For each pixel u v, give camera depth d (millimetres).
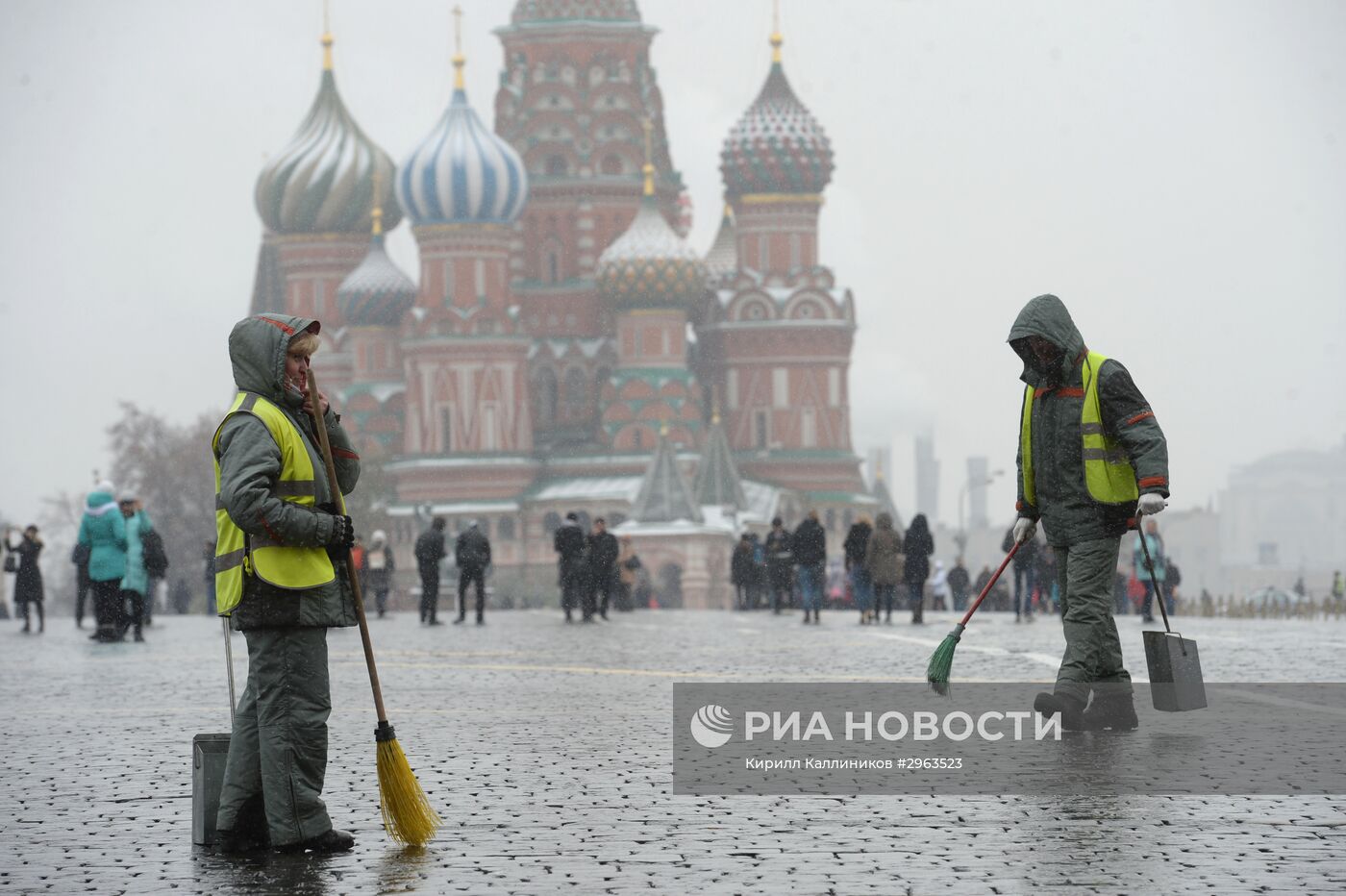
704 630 37406
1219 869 8797
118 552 34281
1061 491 14242
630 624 43000
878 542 39531
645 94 169000
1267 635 30219
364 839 9977
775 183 165250
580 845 9672
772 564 51406
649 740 14367
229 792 9734
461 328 155750
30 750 14492
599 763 12961
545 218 166125
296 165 167375
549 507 155625
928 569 39750
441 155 156125
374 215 165875
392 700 18516
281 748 9633
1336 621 43188
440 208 156250
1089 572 14242
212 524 142500
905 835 9820
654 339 160250
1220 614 52781
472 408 155875
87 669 25391
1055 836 9711
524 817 10594
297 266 168375
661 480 145875
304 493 9828
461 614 45719
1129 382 14117
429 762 13117
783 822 10320
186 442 143500
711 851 9445
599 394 164000
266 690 9680
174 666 25875
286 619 9617
